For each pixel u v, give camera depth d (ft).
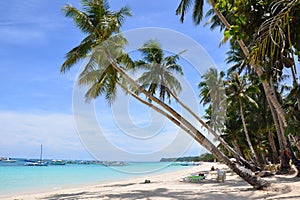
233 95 71.72
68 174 119.24
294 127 19.81
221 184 49.73
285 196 30.89
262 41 17.25
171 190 42.78
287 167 63.57
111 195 39.01
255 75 74.13
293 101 65.16
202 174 67.15
